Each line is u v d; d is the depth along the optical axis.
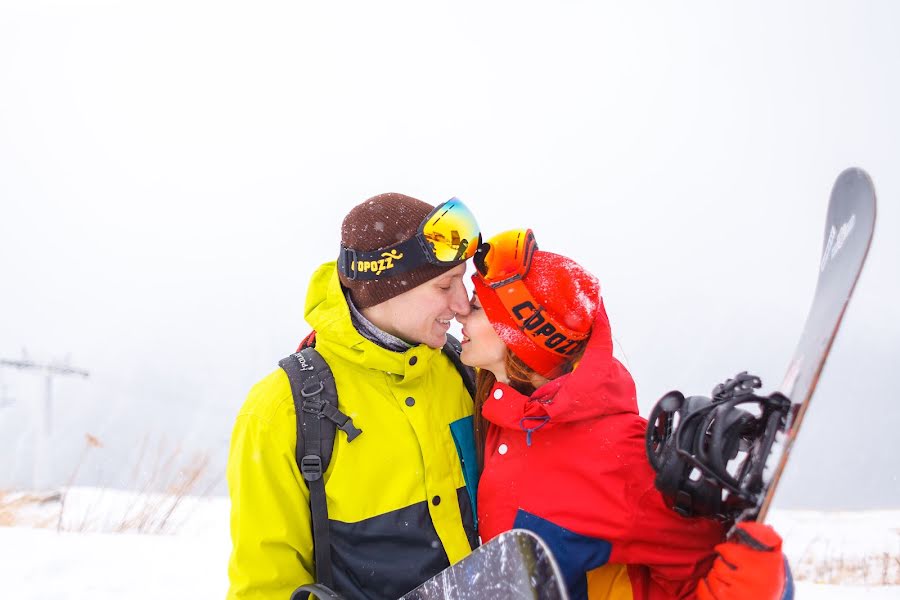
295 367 1.87
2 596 3.58
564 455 1.78
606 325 1.89
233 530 1.83
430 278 1.85
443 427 1.98
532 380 1.92
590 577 1.84
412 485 1.87
